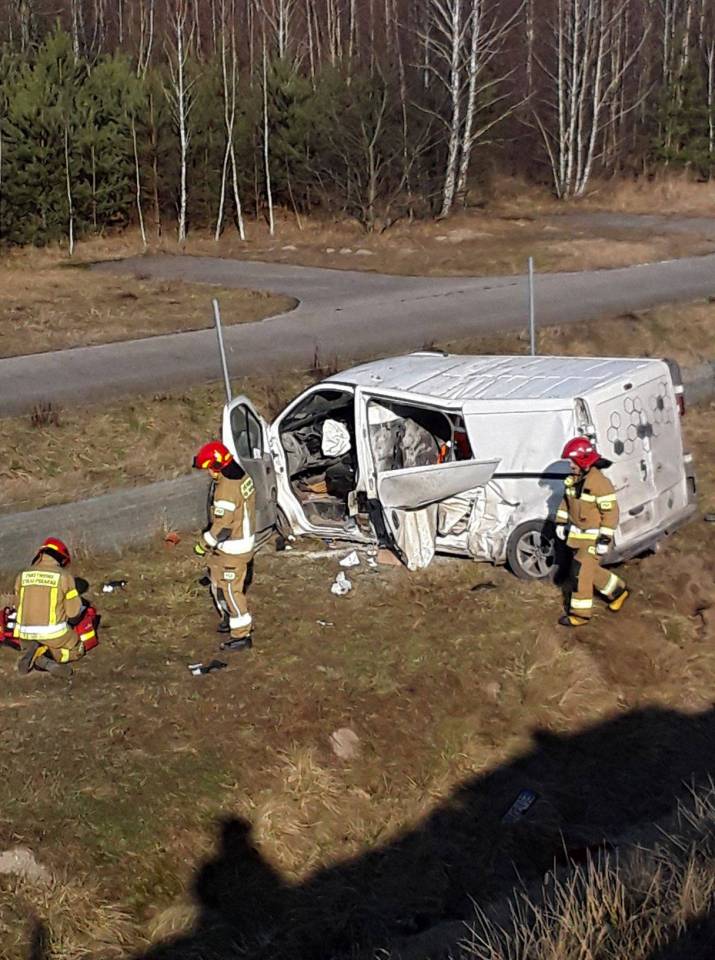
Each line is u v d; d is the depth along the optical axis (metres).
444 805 6.55
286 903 5.79
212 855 5.96
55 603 7.52
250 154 38.72
